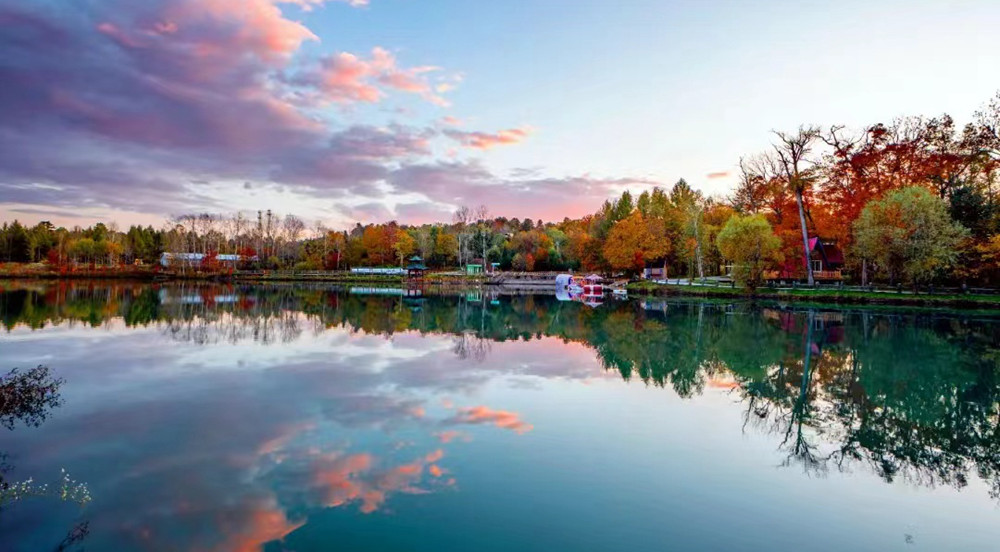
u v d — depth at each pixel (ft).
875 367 74.38
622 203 334.85
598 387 61.00
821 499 33.71
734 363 76.79
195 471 35.27
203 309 149.38
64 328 102.68
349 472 35.47
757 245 182.19
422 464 37.06
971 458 41.65
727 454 41.01
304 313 143.64
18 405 49.67
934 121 173.06
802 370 72.33
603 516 30.22
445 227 517.55
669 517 30.48
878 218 152.05
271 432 43.16
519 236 433.89
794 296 173.17
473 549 26.27
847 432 47.32
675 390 60.44
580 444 41.86
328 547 26.27
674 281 269.23
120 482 33.42
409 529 28.09
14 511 29.40
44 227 465.47
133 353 78.23
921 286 163.43
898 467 39.55
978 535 29.66
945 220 143.74
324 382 60.95
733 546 27.61
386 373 66.39
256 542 26.66
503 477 35.09
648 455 40.11
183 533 27.43
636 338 101.40
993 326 113.80
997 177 161.17
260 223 469.98
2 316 119.14
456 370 68.95
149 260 455.63
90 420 45.78
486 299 225.76
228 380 61.46
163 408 49.73
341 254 453.58
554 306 183.52
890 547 28.17
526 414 49.65
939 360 78.89
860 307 150.82
